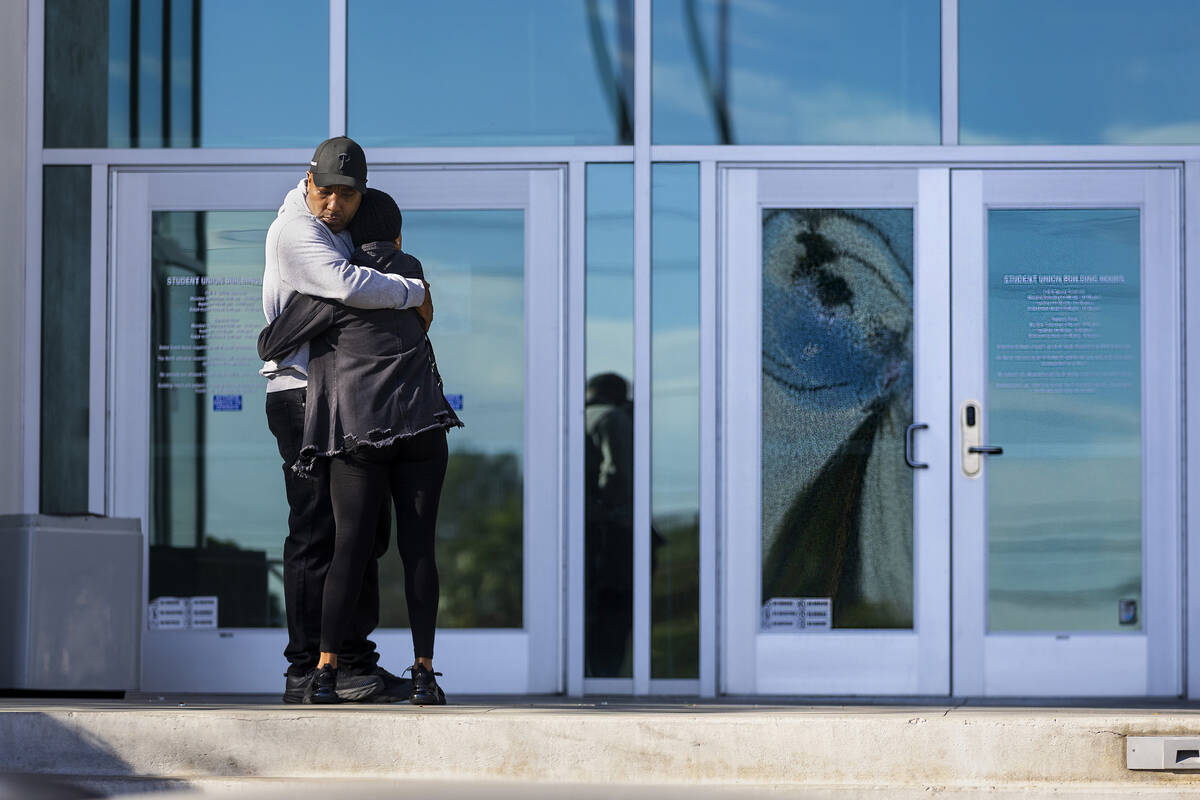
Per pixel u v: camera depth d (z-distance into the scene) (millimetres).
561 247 13188
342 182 9297
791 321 13180
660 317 13062
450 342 13211
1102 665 12992
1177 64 13172
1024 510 13094
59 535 11297
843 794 7852
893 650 13008
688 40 13227
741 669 12992
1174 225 13141
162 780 7914
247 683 13164
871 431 13148
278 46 13375
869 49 13219
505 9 13305
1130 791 7777
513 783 7918
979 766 7902
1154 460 13086
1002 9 13180
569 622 12938
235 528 13281
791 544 13086
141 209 13367
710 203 13117
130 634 11695
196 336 13352
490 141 13250
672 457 13008
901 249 13180
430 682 9227
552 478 13094
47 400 13242
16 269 13117
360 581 9242
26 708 8469
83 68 13398
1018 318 13172
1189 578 12977
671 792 7789
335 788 7836
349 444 9070
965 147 13125
